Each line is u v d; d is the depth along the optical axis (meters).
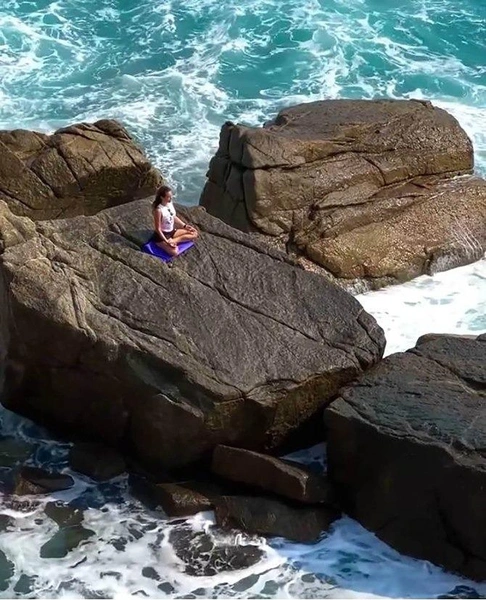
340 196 16.23
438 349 12.56
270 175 15.86
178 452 12.20
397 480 11.29
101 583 10.98
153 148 19.77
